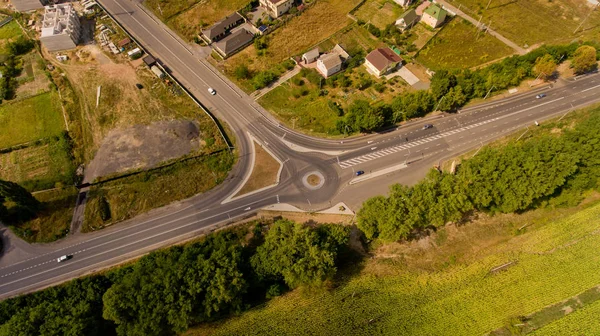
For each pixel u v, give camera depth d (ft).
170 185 377.71
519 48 481.05
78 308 287.89
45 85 446.60
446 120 425.69
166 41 493.77
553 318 298.56
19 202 330.54
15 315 289.33
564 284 312.71
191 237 349.41
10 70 452.76
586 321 294.25
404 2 517.55
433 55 475.72
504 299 307.37
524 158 336.08
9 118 420.36
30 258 337.93
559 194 354.74
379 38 494.18
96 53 478.18
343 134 414.41
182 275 287.69
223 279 281.74
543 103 433.89
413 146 407.23
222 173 386.93
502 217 355.15
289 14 515.50
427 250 339.77
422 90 430.20
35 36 493.36
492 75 428.97
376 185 380.99
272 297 314.35
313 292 307.17
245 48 487.20
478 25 503.20
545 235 340.18
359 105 402.11
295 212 364.79
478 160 349.00
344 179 384.88
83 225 354.95
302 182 382.83
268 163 394.52
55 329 272.51
